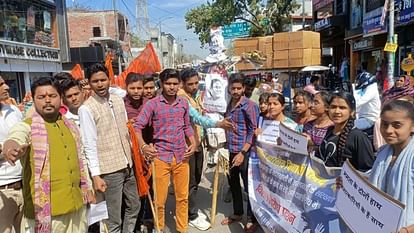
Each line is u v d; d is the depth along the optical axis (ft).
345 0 64.13
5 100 11.82
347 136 10.56
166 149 13.88
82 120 12.03
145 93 16.24
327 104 12.86
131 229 13.76
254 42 37.14
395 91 18.24
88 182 11.51
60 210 9.91
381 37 49.37
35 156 9.55
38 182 9.53
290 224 12.23
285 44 35.40
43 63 76.18
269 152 14.06
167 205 18.69
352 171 8.61
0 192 10.43
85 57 100.58
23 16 69.92
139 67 22.63
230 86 15.43
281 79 46.39
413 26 40.29
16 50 64.18
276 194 13.38
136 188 13.74
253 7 89.25
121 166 12.89
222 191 20.54
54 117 10.21
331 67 66.18
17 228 11.02
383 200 7.36
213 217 16.15
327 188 10.95
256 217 14.28
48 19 80.12
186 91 17.40
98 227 14.51
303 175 12.05
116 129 12.91
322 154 11.53
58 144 10.01
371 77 17.57
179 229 14.73
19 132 9.23
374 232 7.65
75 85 13.83
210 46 22.04
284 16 90.63
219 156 16.40
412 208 7.23
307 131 13.51
